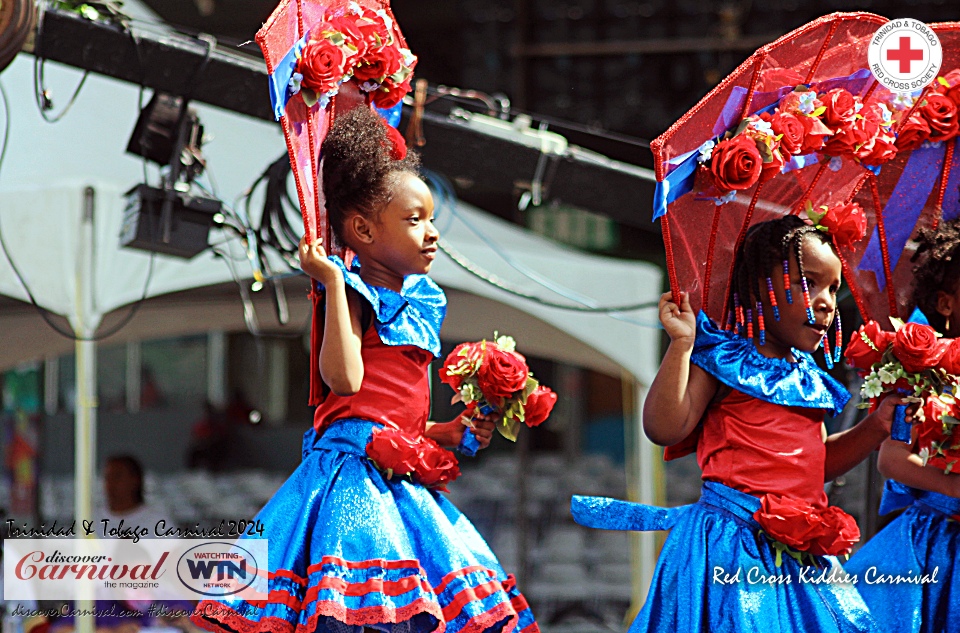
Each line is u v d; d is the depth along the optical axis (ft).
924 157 36.22
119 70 49.08
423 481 31.01
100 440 167.22
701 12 118.32
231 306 81.25
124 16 48.80
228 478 158.40
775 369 32.07
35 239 63.77
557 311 77.10
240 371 193.77
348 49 31.30
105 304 64.18
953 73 35.55
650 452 83.56
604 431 209.26
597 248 146.82
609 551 121.29
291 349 194.70
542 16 119.14
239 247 66.64
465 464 189.88
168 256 60.13
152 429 170.71
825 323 32.32
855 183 35.96
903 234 37.11
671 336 31.71
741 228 33.50
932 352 32.48
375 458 29.99
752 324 32.68
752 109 32.17
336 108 33.65
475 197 141.08
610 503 32.89
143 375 188.14
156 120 53.62
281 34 29.27
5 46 40.88
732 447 32.07
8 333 77.66
